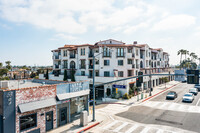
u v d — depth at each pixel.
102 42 41.38
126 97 28.67
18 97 12.02
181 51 74.44
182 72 13.60
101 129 14.60
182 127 14.42
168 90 39.44
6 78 65.25
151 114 18.84
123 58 35.28
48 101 14.07
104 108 22.77
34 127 13.05
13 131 11.66
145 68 43.47
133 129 14.29
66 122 16.14
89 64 37.91
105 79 32.03
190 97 25.23
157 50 57.62
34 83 20.98
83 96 19.11
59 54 47.94
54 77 44.66
